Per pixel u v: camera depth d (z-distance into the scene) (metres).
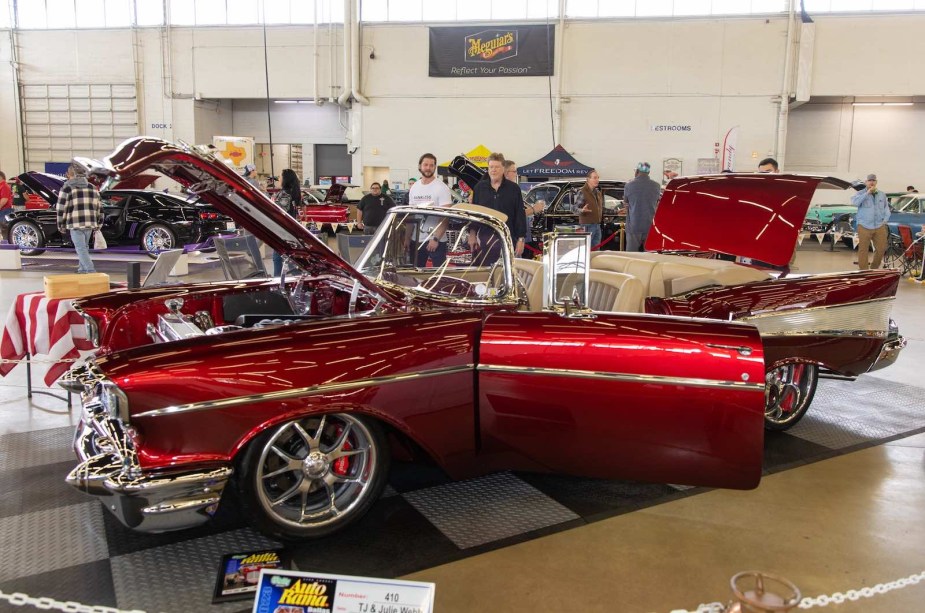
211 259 12.45
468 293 3.14
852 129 21.03
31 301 4.23
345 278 3.26
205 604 2.25
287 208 9.84
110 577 2.40
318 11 20.62
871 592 2.34
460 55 20.20
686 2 19.30
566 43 19.80
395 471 3.34
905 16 18.45
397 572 2.45
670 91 19.56
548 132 20.20
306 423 2.56
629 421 2.59
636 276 3.92
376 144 20.91
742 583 1.73
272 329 2.58
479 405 2.68
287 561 2.49
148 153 2.37
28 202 15.17
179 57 21.34
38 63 21.97
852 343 3.67
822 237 17.06
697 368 2.53
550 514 2.92
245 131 24.22
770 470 3.43
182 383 2.27
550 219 12.35
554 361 2.58
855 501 3.10
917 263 11.90
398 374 2.53
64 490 3.09
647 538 2.74
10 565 2.47
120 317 3.48
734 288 3.58
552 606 2.27
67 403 4.34
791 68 18.95
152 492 2.23
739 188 3.87
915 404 4.54
